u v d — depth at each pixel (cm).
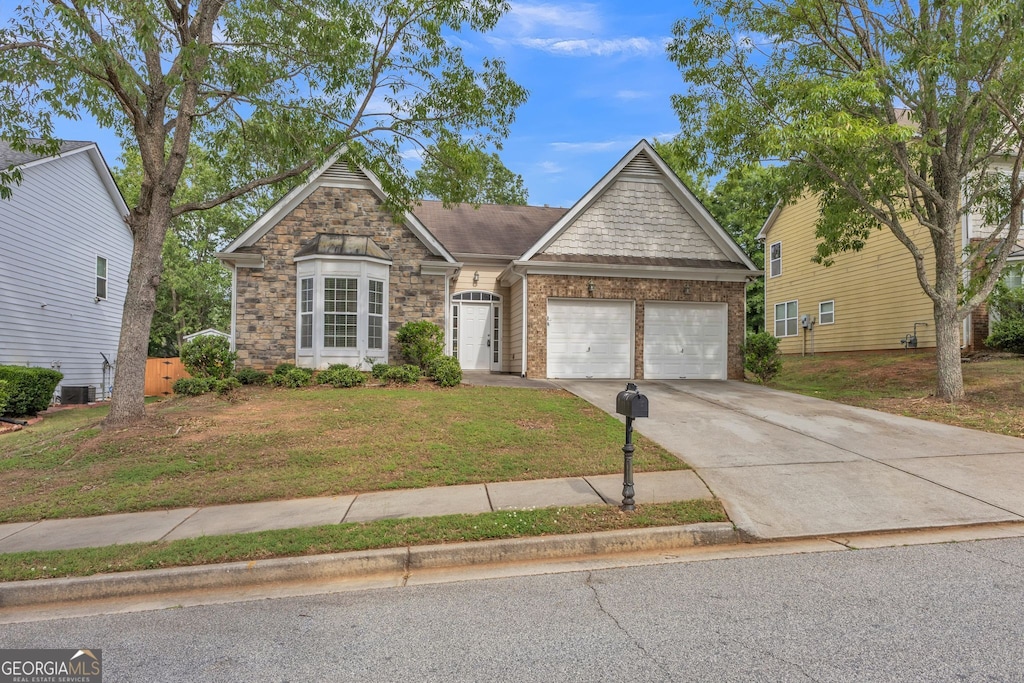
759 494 622
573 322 1547
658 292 1570
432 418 963
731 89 1225
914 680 292
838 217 1330
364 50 1045
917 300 1852
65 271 1716
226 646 353
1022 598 392
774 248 2652
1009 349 1562
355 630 369
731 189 1357
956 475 681
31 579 451
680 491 631
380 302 1458
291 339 1433
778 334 2608
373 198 1489
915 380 1445
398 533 517
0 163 1465
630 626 362
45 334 1620
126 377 936
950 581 422
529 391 1227
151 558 476
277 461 770
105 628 388
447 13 1018
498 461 762
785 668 305
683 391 1337
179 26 974
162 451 806
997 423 940
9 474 745
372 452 800
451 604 407
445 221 2019
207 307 3547
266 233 1438
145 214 956
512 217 2134
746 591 413
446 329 1509
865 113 1145
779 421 994
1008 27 953
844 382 1595
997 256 1216
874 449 805
